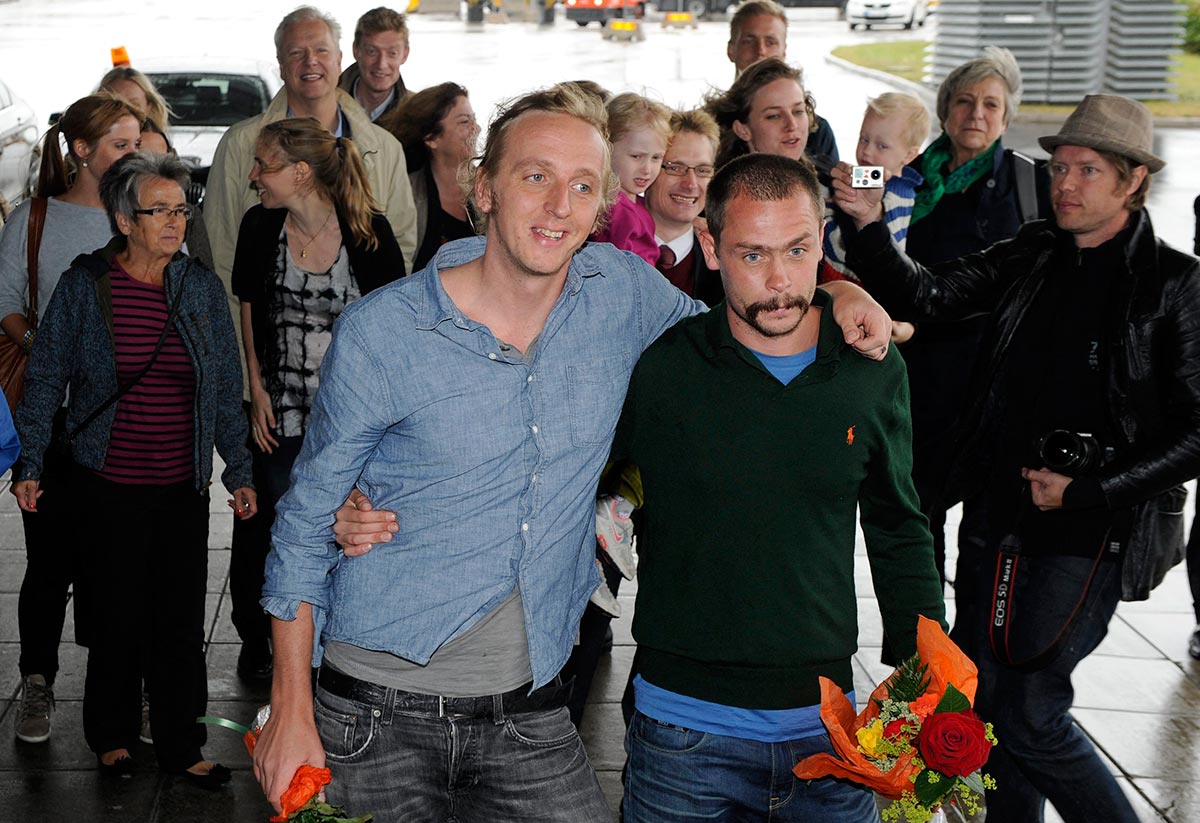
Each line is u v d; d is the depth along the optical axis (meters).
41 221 4.37
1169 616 5.50
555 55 26.70
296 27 5.30
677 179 4.42
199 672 4.05
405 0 36.59
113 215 3.80
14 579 5.55
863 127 5.10
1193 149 16.34
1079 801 3.43
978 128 5.00
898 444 2.75
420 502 2.52
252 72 10.91
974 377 3.56
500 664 2.60
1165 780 4.30
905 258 3.58
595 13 33.16
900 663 2.85
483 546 2.54
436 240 5.47
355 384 2.45
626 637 5.20
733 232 2.57
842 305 2.67
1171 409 3.27
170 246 3.80
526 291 2.48
